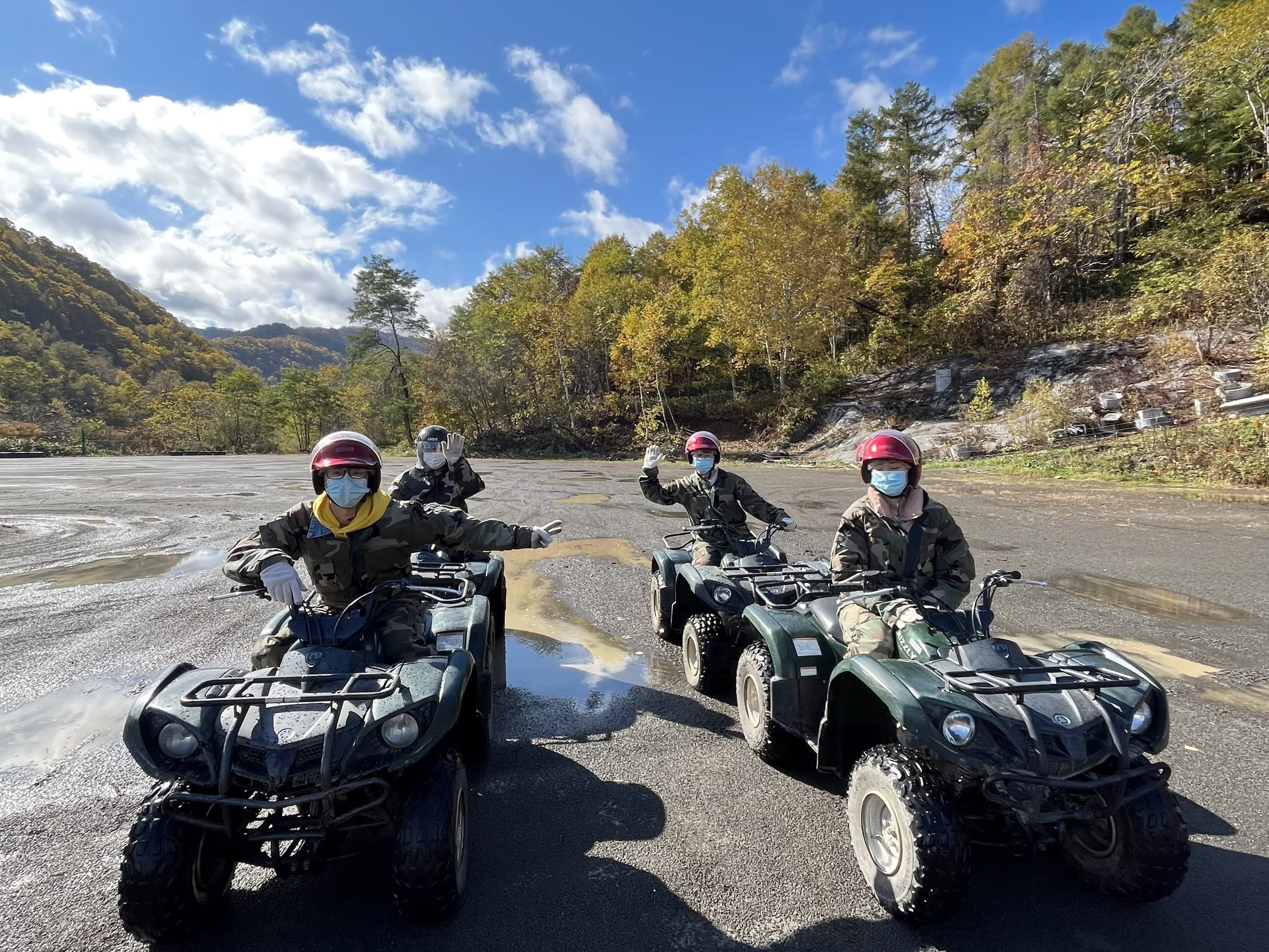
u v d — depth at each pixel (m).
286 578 2.94
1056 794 2.66
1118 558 8.82
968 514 12.25
